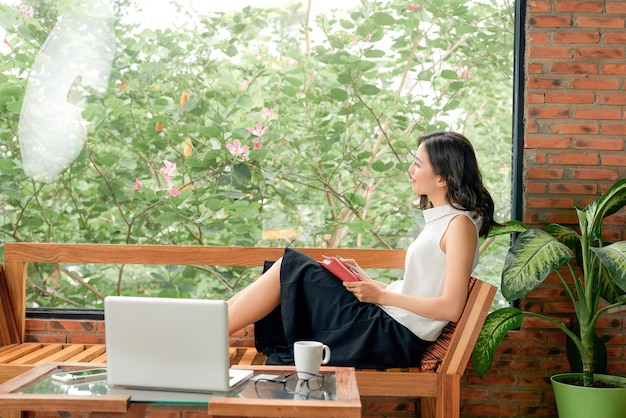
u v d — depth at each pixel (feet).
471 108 12.11
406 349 9.05
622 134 11.11
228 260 11.18
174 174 12.46
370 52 12.33
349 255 11.06
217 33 12.49
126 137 12.58
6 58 12.49
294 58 12.42
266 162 12.39
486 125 12.03
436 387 8.89
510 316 10.25
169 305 6.43
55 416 10.99
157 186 12.50
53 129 12.50
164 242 12.51
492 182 11.84
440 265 9.28
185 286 12.50
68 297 12.48
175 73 12.55
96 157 12.55
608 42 11.10
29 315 11.84
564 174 11.18
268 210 12.41
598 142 11.12
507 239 11.87
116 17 12.50
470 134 12.08
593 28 11.14
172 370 6.45
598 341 10.57
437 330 9.16
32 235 12.68
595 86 11.11
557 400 10.12
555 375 10.53
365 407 11.18
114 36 12.50
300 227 12.39
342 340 9.13
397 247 12.34
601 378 10.39
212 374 6.38
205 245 12.48
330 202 12.39
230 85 12.52
